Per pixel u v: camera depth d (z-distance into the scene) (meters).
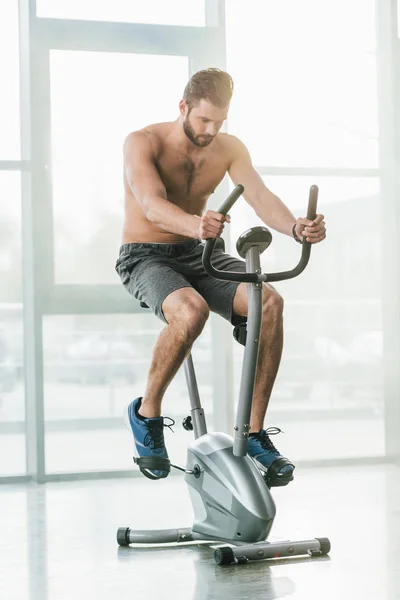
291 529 4.11
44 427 5.80
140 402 3.76
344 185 6.28
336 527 4.13
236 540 3.57
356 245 6.32
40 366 5.79
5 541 3.98
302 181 6.21
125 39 5.95
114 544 3.88
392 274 6.34
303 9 6.22
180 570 3.37
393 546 3.71
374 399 6.34
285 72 6.19
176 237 3.82
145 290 3.69
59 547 3.84
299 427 6.25
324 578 3.21
